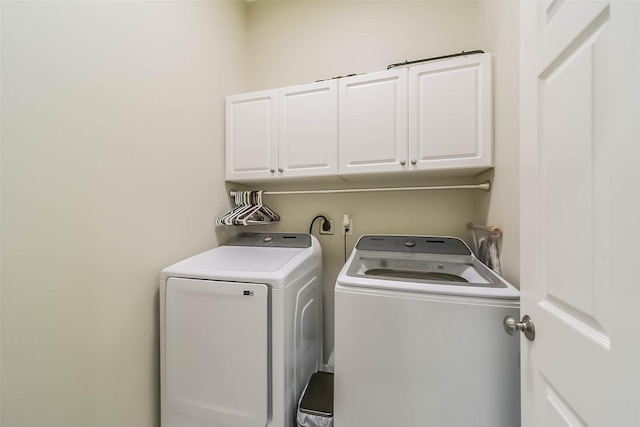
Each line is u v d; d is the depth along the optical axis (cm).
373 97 148
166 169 132
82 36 94
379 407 100
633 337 41
